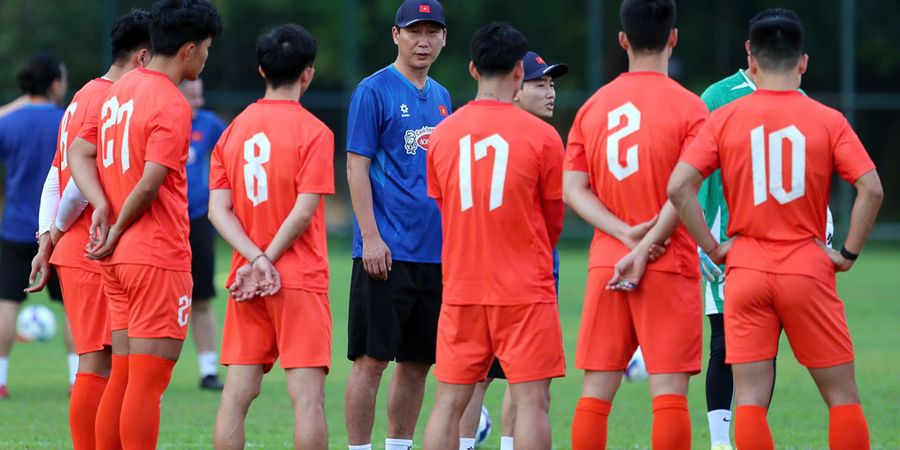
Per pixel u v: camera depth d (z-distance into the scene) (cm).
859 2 8156
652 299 1819
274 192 1942
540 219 1891
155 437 1980
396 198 2267
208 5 2012
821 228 1808
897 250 8325
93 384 2120
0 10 8869
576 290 5919
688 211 1781
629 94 1850
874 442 2491
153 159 1917
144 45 2156
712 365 2228
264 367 2005
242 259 1978
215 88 8394
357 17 8212
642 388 3350
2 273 3166
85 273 2111
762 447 1780
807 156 1772
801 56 1819
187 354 4147
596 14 8238
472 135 1877
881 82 8175
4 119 3153
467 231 1877
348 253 8212
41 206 2209
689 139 1827
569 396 3212
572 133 1923
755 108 1791
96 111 2084
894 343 4141
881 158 8212
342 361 3903
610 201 1861
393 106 2280
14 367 3700
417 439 2633
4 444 2448
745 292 1789
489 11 8412
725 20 8450
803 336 1791
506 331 1866
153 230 1975
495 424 2830
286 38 1969
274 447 2470
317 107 8294
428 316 2269
